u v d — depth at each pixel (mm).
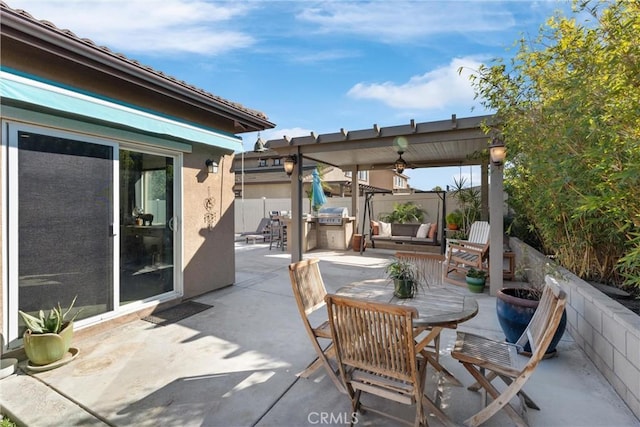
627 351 2479
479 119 5352
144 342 3627
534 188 4238
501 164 5090
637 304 3188
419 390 2037
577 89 2762
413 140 6078
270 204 15516
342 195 18797
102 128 3855
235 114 5184
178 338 3738
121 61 3553
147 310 4465
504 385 2789
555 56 3570
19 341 3227
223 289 5797
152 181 4645
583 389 2719
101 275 3936
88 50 3252
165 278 4875
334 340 2240
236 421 2342
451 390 2727
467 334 2816
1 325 3107
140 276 4488
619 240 3418
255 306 4875
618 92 2412
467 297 2889
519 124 3945
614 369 2684
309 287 3260
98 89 3932
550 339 2025
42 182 3396
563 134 2916
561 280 3908
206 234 5496
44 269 3422
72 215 3648
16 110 3139
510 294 3789
